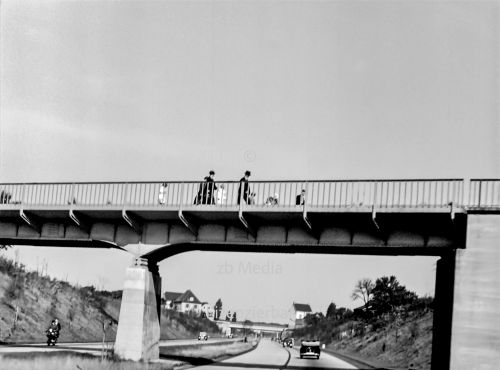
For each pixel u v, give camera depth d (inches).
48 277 3102.9
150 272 1315.2
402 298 3799.2
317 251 1264.8
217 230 1261.1
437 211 1070.4
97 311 3358.8
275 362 1905.8
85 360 1122.0
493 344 1031.6
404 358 2539.4
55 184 1295.5
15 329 2282.2
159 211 1226.0
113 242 1316.4
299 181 1143.0
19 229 1385.3
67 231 1350.9
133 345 1252.5
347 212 1111.0
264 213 1165.7
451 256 1092.5
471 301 1051.3
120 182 1257.4
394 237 1155.9
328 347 4795.8
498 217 1060.5
